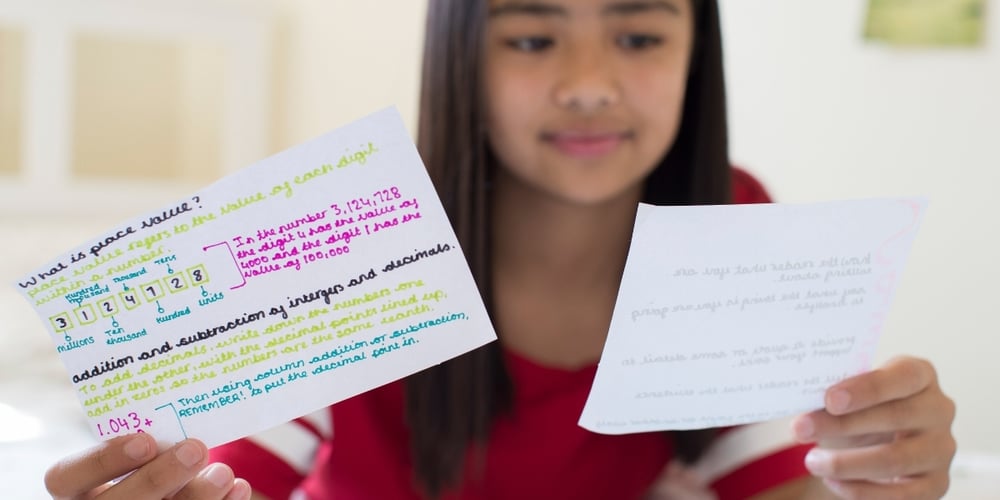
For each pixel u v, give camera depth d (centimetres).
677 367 49
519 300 72
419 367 46
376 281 45
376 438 70
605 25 61
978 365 112
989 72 109
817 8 124
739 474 69
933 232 116
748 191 79
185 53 187
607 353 48
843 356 52
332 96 196
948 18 112
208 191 43
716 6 69
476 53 64
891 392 53
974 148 110
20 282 43
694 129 71
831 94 124
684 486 77
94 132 182
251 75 191
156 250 44
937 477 57
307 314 45
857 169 122
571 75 61
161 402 45
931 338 118
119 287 44
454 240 44
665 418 51
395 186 44
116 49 180
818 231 46
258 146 194
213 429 46
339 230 44
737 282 47
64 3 171
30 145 175
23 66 172
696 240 45
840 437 57
